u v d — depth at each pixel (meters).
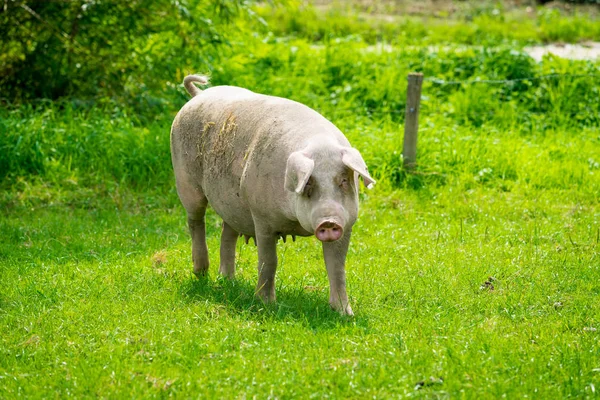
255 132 8.77
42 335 8.19
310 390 6.86
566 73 19.42
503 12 29.19
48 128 15.66
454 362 7.21
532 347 7.67
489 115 18.14
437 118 17.64
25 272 10.27
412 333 8.01
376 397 6.69
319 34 26.27
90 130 15.81
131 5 17.47
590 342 7.75
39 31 17.55
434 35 25.56
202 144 9.52
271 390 6.81
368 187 7.47
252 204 8.67
